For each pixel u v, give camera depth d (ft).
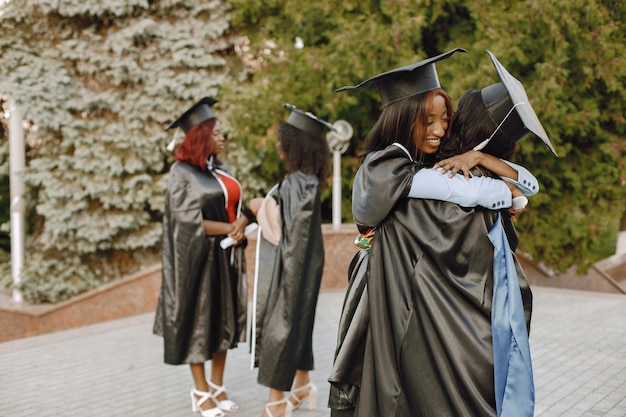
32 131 28.55
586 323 19.35
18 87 27.20
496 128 6.63
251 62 31.30
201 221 11.84
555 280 30.78
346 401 7.03
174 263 11.91
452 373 6.23
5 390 13.76
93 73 29.43
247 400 13.05
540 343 16.97
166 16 30.27
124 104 28.94
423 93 6.60
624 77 26.03
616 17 26.53
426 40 28.94
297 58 27.04
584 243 28.50
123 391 13.69
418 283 6.38
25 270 28.02
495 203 6.38
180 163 12.26
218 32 29.81
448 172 6.37
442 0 25.55
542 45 25.63
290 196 11.23
